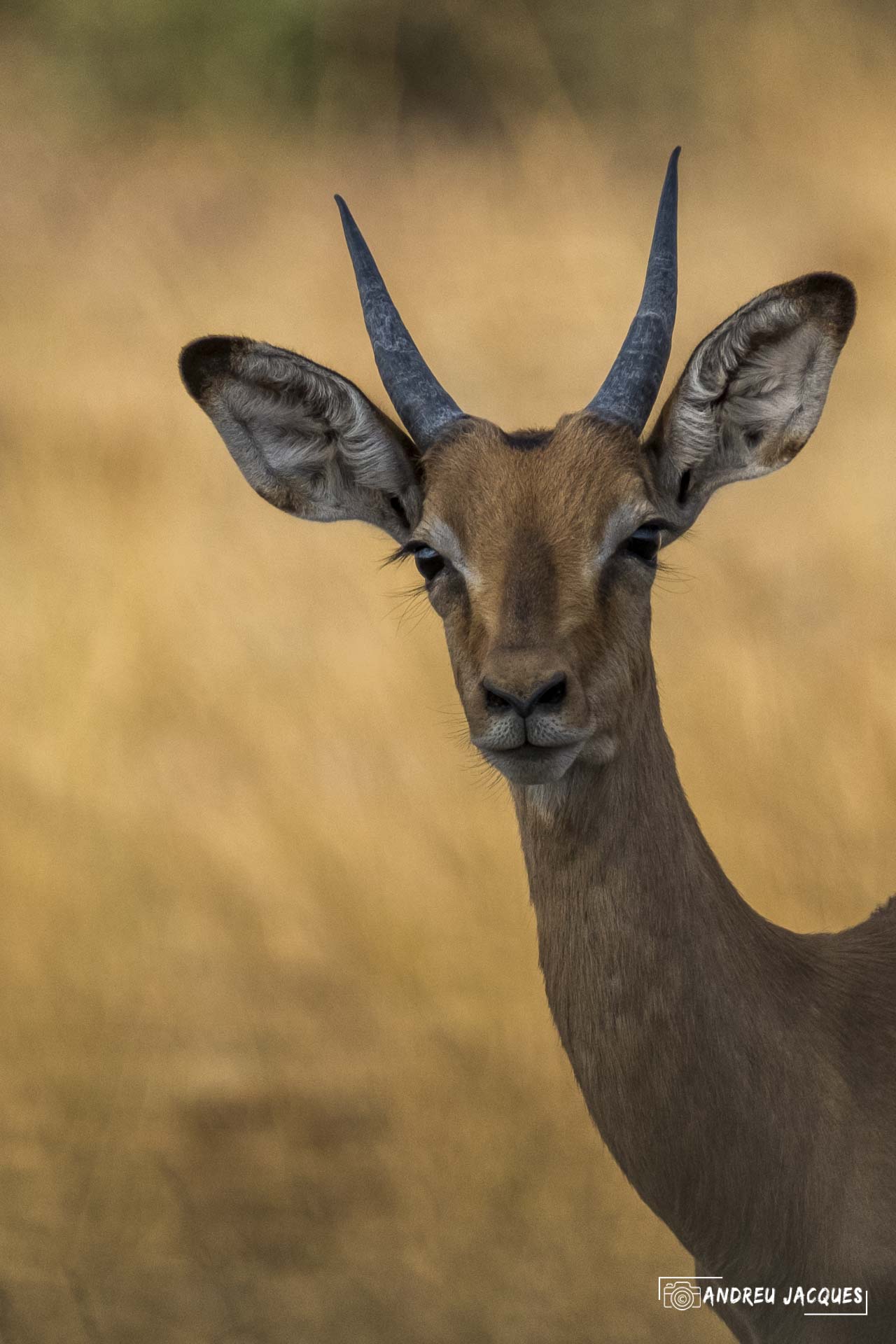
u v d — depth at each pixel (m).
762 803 12.53
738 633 15.15
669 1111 7.02
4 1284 9.50
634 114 30.25
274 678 15.59
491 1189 9.95
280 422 8.32
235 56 34.28
